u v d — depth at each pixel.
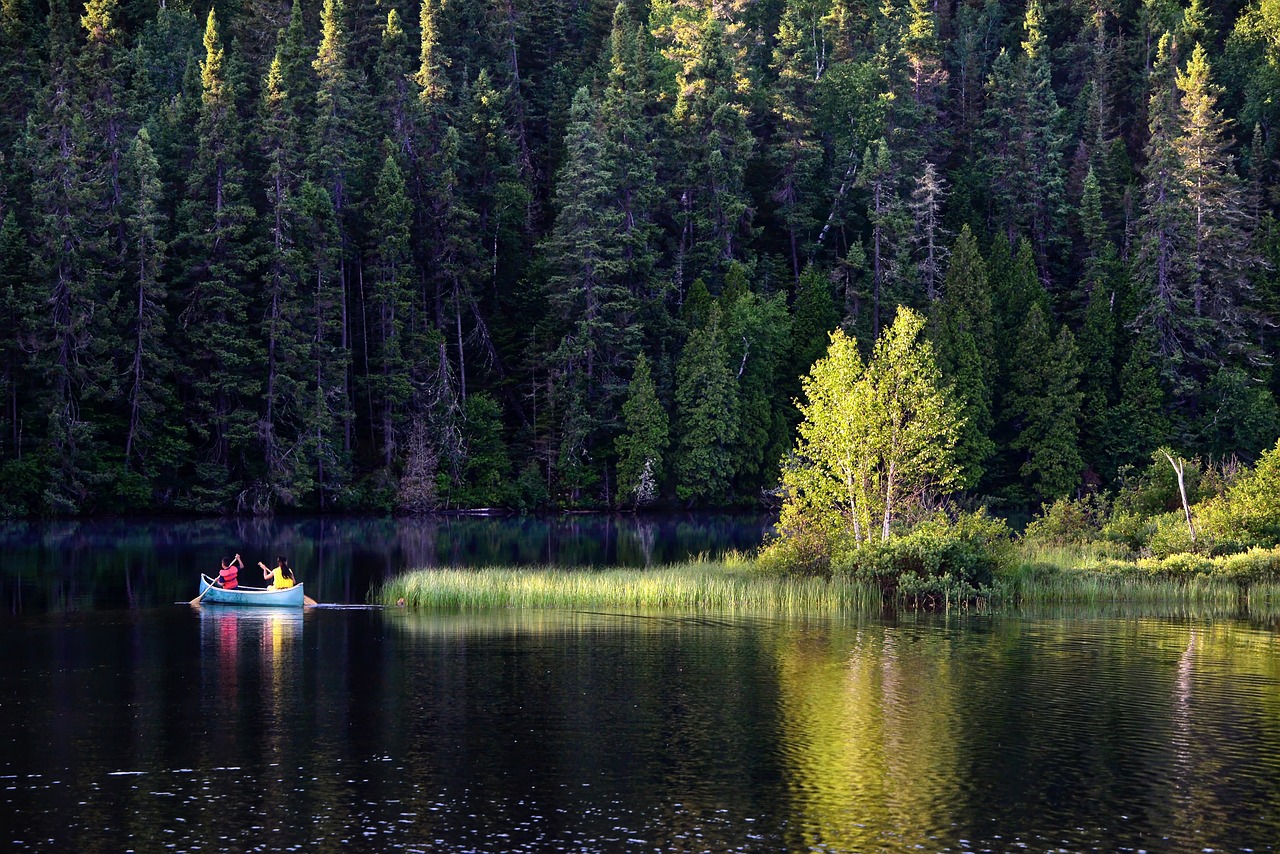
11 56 108.06
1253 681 30.64
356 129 104.75
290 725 26.34
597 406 101.44
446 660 33.44
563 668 32.31
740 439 102.56
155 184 89.12
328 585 49.81
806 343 108.06
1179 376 103.25
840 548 47.72
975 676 31.30
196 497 89.38
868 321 109.38
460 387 104.75
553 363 103.56
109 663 33.00
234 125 92.88
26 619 40.56
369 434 103.44
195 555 61.62
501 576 47.00
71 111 92.19
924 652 34.69
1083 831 20.17
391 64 109.50
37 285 86.25
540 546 68.88
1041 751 24.52
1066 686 30.09
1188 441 101.12
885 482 49.81
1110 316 105.62
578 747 24.73
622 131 107.38
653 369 104.94
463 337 107.38
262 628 38.78
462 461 98.88
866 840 19.77
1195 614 42.06
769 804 21.39
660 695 29.17
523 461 103.19
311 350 93.94
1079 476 100.75
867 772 23.16
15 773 22.98
